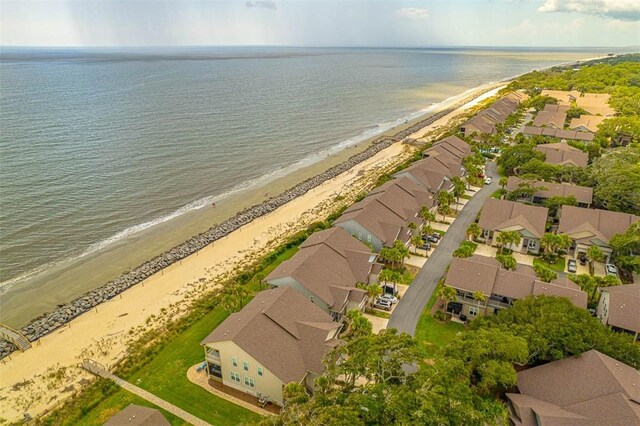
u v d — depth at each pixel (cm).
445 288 5153
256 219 8475
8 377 4588
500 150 11669
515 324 4325
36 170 10231
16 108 16788
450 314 5366
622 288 5075
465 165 9956
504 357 3869
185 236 7862
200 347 4950
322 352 4216
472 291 5112
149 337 5119
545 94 18500
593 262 6481
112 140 12862
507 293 5053
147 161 11312
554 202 7631
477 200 8750
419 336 4984
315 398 3447
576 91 19375
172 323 5372
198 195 9669
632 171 8094
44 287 6319
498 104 15988
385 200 7481
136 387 4353
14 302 5972
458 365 3675
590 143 11356
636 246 6091
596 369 3756
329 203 9131
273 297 4800
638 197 7394
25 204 8569
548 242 6456
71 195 9112
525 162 9675
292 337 4347
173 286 6266
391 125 16500
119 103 18588
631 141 11862
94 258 7088
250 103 19538
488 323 4531
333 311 5112
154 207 8956
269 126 15538
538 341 4034
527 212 7112
